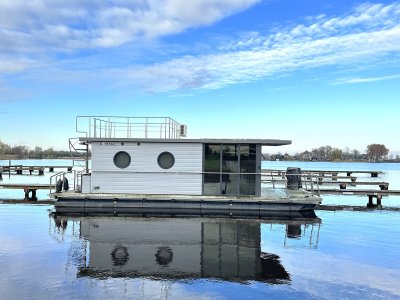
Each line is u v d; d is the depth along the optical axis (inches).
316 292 323.9
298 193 797.2
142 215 691.4
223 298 307.3
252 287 331.9
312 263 406.6
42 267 375.9
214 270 374.6
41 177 1845.5
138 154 760.3
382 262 414.9
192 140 743.1
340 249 468.4
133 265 386.0
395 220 695.1
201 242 490.3
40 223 610.2
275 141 732.0
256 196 733.9
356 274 372.8
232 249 457.1
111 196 730.2
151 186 757.3
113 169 761.0
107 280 341.7
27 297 300.8
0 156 6461.6
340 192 988.6
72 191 783.1
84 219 649.6
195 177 751.7
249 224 619.8
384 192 963.3
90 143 769.6
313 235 546.0
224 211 713.6
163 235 527.8
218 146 751.7
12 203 891.4
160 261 401.7
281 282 345.7
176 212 717.9
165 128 781.3
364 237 539.2
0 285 326.0
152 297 305.7
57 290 316.2
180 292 317.7
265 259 416.5
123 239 500.1
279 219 674.8
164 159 759.7
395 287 339.6
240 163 747.4
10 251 435.2
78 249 446.0
